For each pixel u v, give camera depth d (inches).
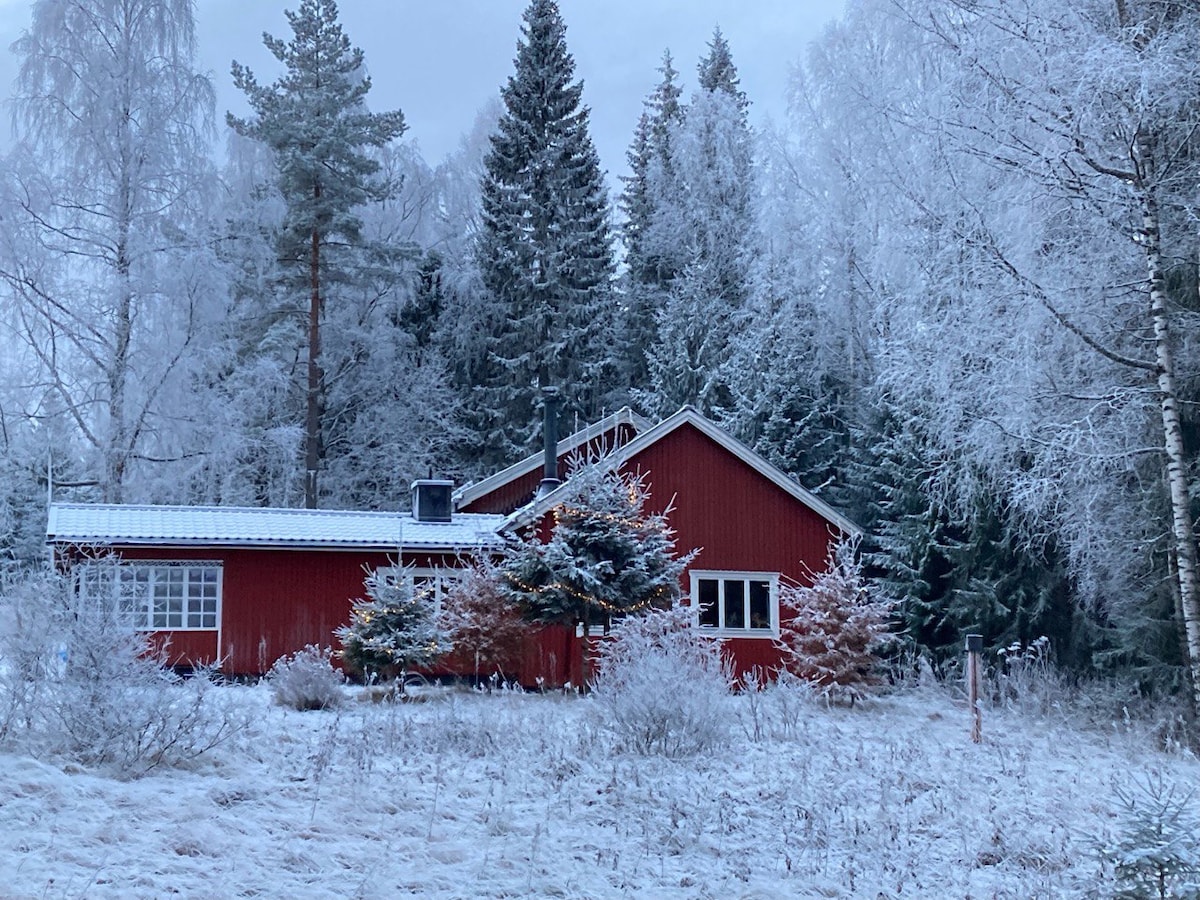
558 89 1907.0
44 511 1405.0
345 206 1549.0
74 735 454.6
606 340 1833.2
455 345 1769.2
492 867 380.5
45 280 1156.5
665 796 486.6
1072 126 737.0
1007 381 800.3
